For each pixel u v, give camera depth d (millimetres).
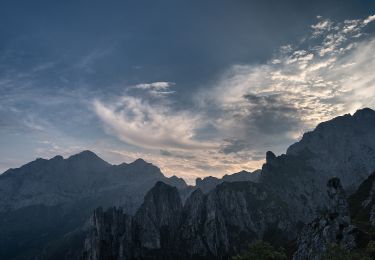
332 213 129375
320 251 119688
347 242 111562
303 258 128625
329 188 134875
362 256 79812
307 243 132000
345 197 129375
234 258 92188
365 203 172375
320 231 127938
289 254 170000
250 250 93688
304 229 143875
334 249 80625
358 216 159500
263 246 93625
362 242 108375
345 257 78062
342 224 121688
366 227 132125
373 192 180375
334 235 120125
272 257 90375
